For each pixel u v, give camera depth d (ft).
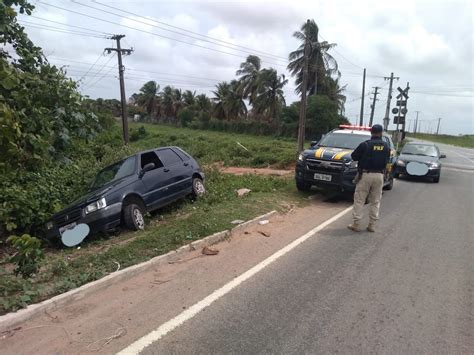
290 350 10.84
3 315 12.38
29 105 14.61
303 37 138.92
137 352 10.75
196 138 146.10
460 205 32.99
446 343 11.26
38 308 12.94
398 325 12.25
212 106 254.27
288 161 67.87
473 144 233.14
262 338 11.46
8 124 11.85
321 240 21.39
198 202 31.91
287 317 12.71
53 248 24.66
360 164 22.88
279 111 181.06
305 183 33.86
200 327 12.07
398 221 26.32
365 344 11.16
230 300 13.92
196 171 33.65
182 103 288.30
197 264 17.66
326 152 32.63
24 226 27.50
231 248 19.93
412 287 15.20
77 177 34.24
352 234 22.72
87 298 14.29
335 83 157.69
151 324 12.27
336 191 33.06
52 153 18.25
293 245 20.38
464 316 12.87
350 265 17.53
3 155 12.71
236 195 33.30
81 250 22.00
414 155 52.60
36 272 14.74
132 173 27.43
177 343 11.19
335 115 148.66
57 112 17.76
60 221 24.22
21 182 30.22
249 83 188.75
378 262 17.98
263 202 30.35
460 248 20.36
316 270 16.88
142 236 21.53
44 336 11.69
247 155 80.38
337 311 13.14
